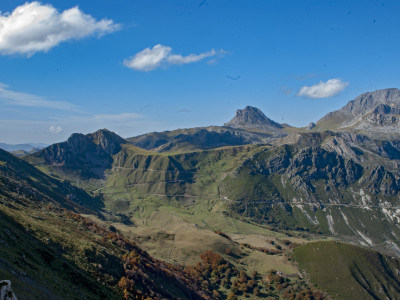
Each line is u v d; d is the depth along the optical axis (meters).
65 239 103.25
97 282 90.50
